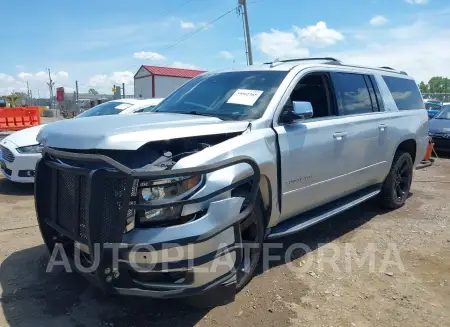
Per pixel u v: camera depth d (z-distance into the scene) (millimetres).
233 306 3148
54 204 3035
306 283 3533
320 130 4020
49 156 3088
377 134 4918
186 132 2951
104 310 3080
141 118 3350
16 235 4594
